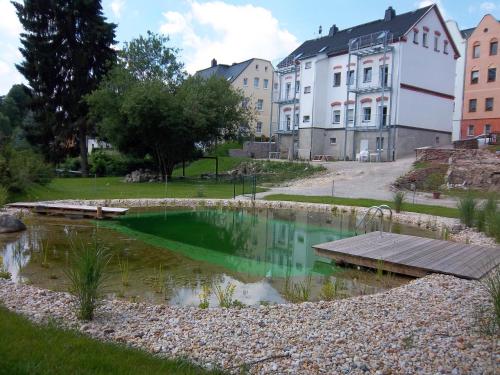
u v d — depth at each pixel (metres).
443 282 7.13
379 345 4.51
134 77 29.12
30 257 8.83
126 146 29.30
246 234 12.62
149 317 5.33
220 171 33.84
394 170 25.72
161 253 9.84
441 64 35.69
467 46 42.38
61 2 33.53
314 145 38.44
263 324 5.15
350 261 8.74
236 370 3.91
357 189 22.30
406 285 7.07
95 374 3.29
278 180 27.48
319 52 38.09
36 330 4.12
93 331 4.73
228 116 30.64
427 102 34.81
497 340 4.59
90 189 21.52
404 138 33.38
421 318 5.37
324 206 17.19
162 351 4.31
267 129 53.62
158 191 21.47
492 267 7.84
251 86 52.16
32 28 33.62
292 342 4.60
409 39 32.97
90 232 11.88
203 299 6.62
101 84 29.22
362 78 35.28
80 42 34.25
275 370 3.94
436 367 3.99
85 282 5.17
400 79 32.66
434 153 26.30
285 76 43.19
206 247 10.73
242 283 7.75
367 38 34.53
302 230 13.30
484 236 11.83
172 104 27.27
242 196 19.80
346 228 13.63
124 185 24.69
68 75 34.28
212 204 17.92
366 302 6.09
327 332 4.90
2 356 3.37
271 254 10.20
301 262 9.48
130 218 14.58
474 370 3.93
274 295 7.07
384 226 13.92
